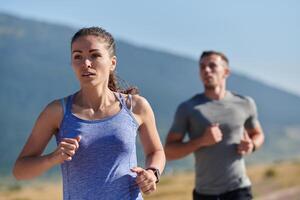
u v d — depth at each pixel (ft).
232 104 48.06
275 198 140.56
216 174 46.11
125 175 26.91
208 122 47.52
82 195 26.63
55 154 25.98
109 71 27.91
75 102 27.66
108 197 26.63
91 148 26.66
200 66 48.44
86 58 27.04
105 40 27.35
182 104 48.26
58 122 27.58
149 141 28.60
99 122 27.07
